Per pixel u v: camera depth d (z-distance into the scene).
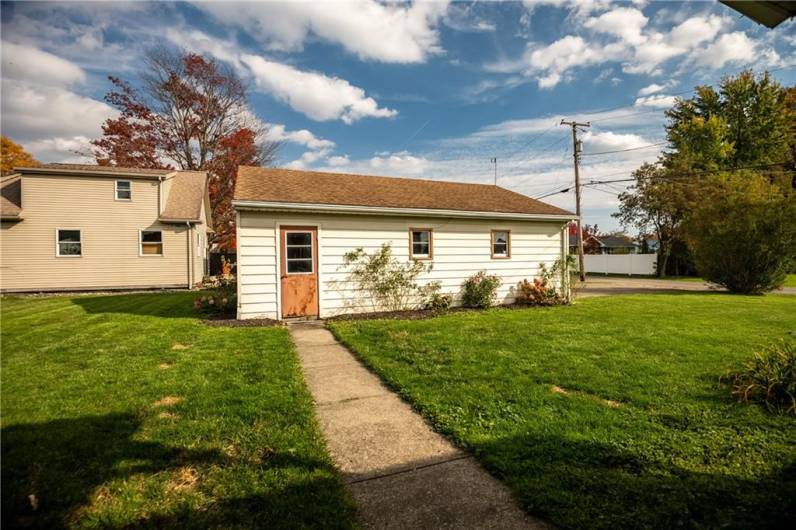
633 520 2.09
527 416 3.41
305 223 9.02
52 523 2.04
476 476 2.59
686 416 3.38
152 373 4.51
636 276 28.69
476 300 10.71
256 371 4.65
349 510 2.20
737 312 9.41
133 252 15.73
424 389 4.11
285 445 2.91
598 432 3.09
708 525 2.05
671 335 6.62
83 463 2.59
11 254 14.34
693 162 27.03
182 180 19.25
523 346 5.90
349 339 6.54
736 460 2.69
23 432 2.99
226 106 26.27
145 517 2.10
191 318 8.42
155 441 2.90
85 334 6.60
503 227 11.50
